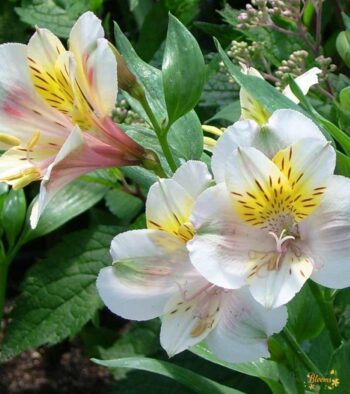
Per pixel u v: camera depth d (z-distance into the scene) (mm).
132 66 351
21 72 297
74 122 291
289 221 268
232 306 268
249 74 316
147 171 344
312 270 254
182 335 273
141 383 531
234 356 270
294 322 341
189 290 277
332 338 320
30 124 302
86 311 539
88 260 548
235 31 569
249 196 260
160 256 275
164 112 346
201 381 314
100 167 302
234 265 258
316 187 260
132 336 559
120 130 304
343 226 257
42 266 549
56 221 521
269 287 251
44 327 539
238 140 261
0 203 513
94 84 281
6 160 299
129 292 278
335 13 577
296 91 296
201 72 307
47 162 300
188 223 269
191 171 269
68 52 273
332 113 444
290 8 467
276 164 260
